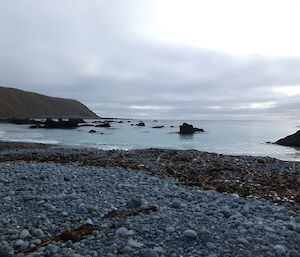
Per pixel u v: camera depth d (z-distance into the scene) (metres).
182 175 12.76
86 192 8.41
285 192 9.93
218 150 28.53
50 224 5.70
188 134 53.59
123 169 13.23
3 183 8.95
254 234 5.36
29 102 184.75
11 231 5.18
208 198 8.43
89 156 18.52
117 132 59.19
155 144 33.97
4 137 41.62
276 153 26.23
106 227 5.57
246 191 9.88
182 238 5.06
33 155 18.72
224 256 4.40
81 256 4.23
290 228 5.79
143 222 5.87
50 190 8.41
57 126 74.75
